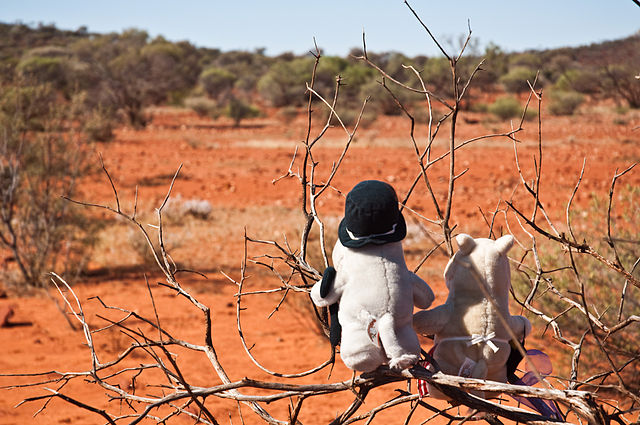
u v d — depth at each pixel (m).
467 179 23.16
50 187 12.31
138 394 7.29
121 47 58.09
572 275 6.04
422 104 53.00
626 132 37.09
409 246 13.80
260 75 93.31
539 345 6.16
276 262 12.95
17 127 11.72
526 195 19.58
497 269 2.28
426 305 2.36
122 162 28.58
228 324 9.75
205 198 21.02
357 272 2.28
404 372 2.20
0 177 11.77
